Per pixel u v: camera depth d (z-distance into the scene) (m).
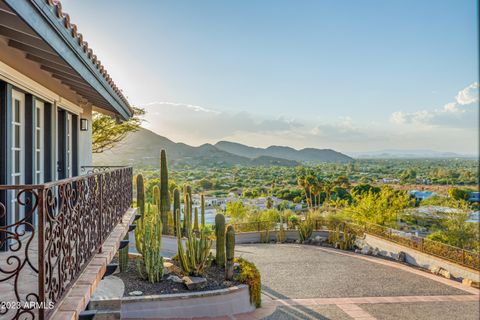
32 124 5.59
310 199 34.03
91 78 4.61
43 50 3.59
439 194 23.52
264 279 11.45
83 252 3.43
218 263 9.85
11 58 4.30
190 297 7.57
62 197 2.71
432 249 13.68
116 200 5.68
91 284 3.18
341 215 20.42
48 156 6.52
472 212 18.97
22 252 4.39
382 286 11.22
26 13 2.37
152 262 8.27
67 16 2.96
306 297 9.91
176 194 15.23
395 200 22.06
